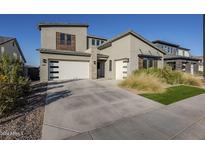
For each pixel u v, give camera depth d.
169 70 13.30
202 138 3.61
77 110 5.49
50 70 15.40
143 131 3.93
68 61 16.33
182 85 11.86
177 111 5.53
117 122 4.46
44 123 4.34
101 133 3.80
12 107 5.50
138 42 17.19
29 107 5.80
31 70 19.03
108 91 8.98
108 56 19.39
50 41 19.80
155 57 18.61
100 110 5.54
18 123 4.33
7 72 7.27
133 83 9.88
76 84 12.05
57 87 10.50
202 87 11.63
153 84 9.30
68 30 20.78
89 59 17.44
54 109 5.58
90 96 7.68
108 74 19.36
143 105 6.24
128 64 16.42
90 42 23.34
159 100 7.04
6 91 5.23
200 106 6.18
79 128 4.05
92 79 16.66
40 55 14.88
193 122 4.51
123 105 6.20
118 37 17.75
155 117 4.91
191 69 26.77
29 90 8.40
